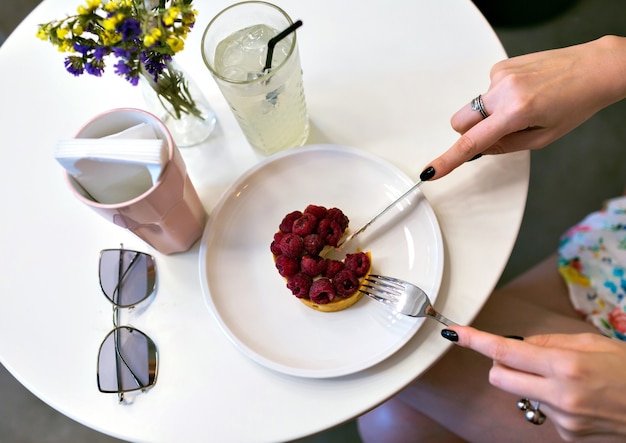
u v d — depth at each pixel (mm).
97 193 553
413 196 613
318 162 649
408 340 547
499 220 608
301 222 583
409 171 645
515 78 586
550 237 1103
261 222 638
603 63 598
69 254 643
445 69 686
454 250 599
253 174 643
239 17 611
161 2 544
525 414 672
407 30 711
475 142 582
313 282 578
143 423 558
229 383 565
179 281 616
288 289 604
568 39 1242
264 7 599
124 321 605
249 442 541
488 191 623
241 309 596
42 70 739
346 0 734
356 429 1002
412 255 601
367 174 641
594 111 617
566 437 566
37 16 775
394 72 692
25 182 683
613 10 1252
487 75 676
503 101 588
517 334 716
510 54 1241
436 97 675
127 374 574
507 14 1271
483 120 586
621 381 509
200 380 569
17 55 752
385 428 812
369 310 581
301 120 648
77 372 589
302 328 582
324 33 722
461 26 705
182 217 583
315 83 699
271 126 627
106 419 562
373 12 725
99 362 584
